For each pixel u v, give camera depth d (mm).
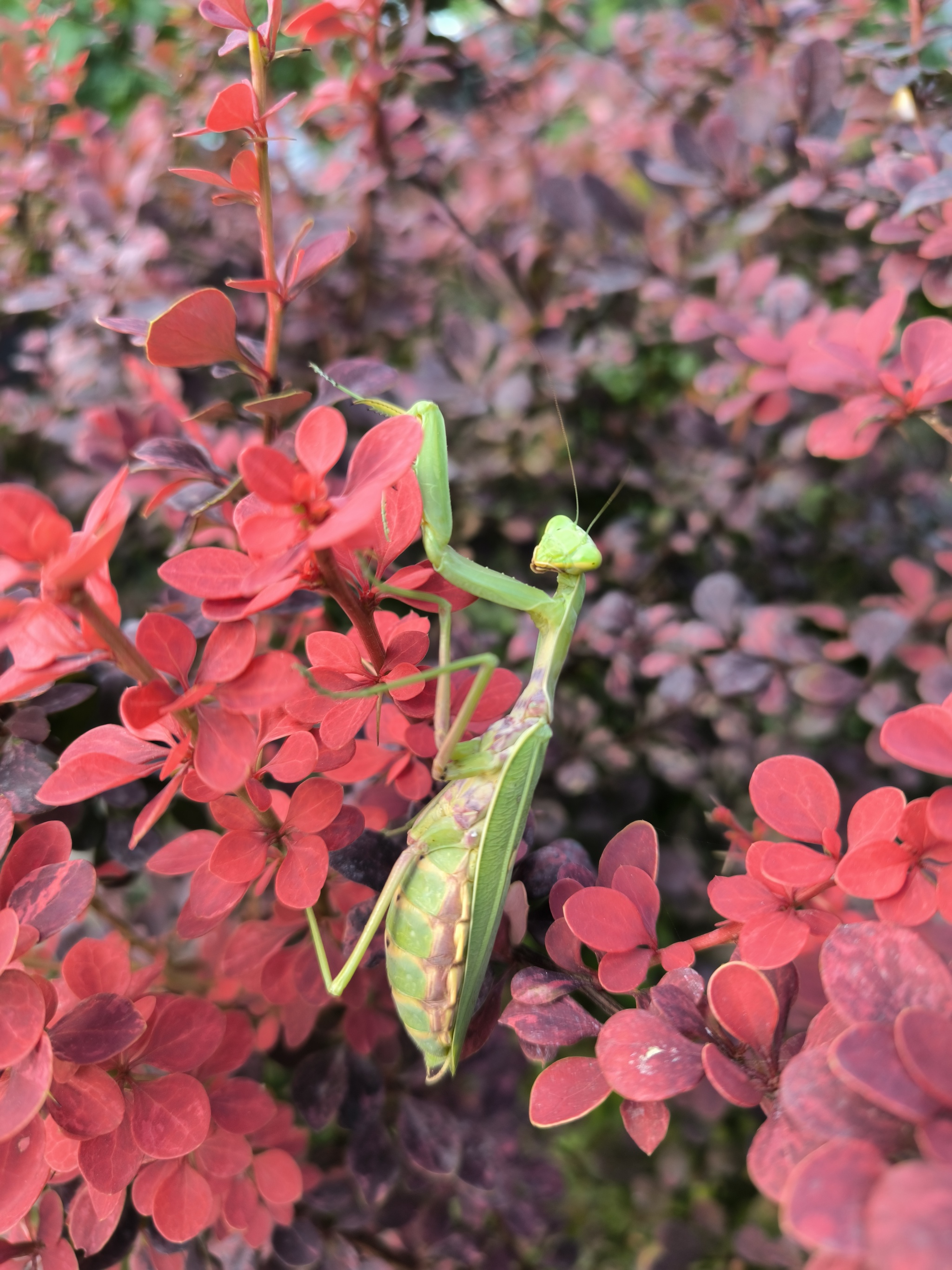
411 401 200
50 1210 98
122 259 184
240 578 77
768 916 86
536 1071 215
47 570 68
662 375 243
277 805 110
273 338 119
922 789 191
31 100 228
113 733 87
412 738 110
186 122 225
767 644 173
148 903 174
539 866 110
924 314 208
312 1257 128
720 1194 208
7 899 86
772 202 167
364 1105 131
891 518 202
